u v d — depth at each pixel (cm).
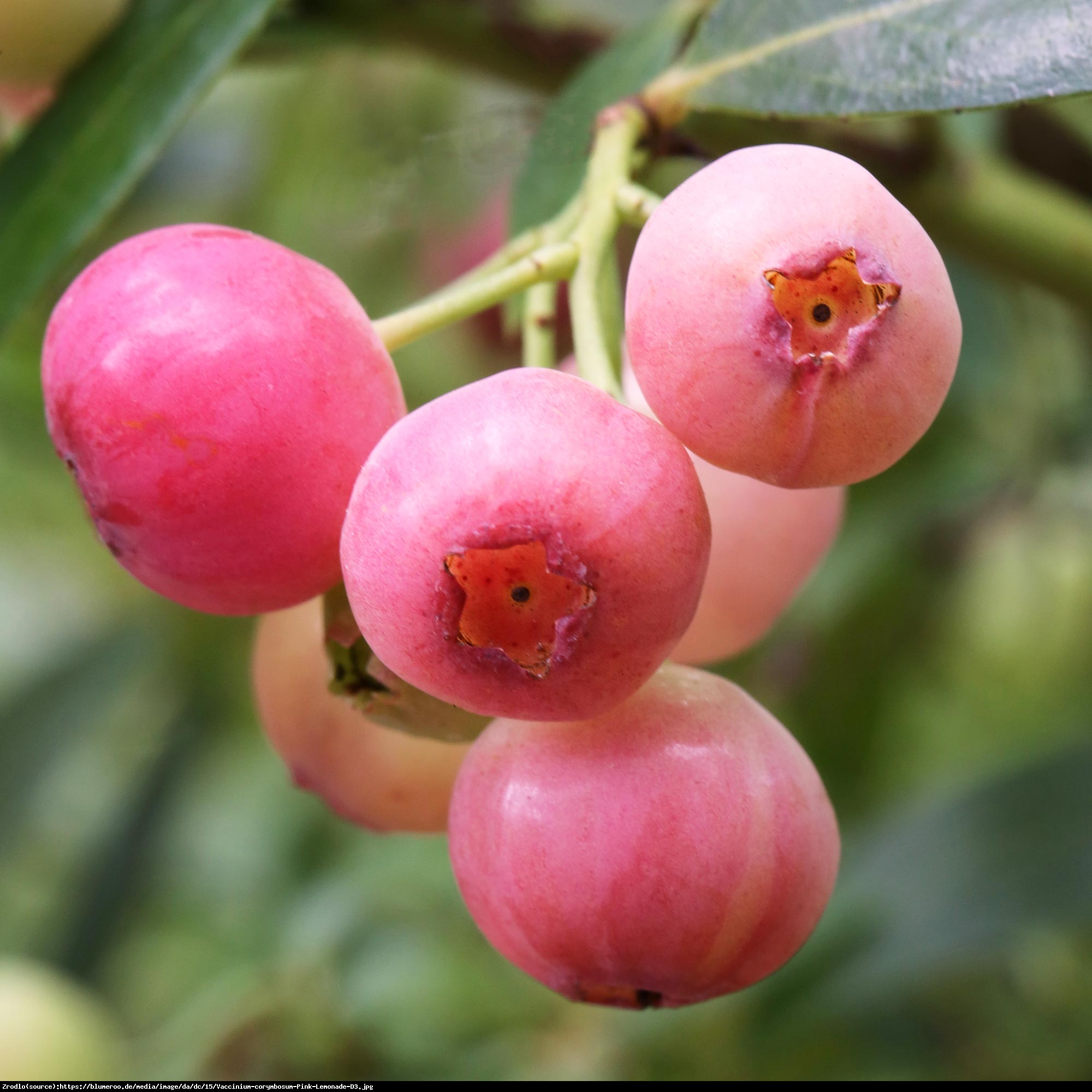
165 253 11
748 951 11
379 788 12
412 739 12
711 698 11
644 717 11
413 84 21
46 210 13
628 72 14
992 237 15
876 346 10
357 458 11
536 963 11
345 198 19
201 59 13
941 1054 21
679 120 12
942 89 12
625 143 12
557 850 11
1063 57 11
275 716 12
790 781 11
